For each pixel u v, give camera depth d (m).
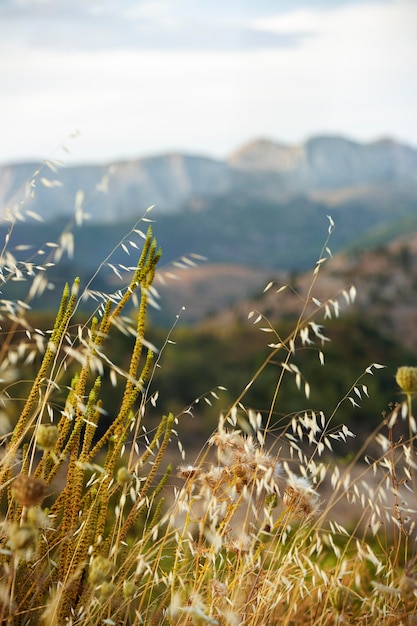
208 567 2.00
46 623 1.72
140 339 1.94
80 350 1.99
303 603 2.40
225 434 2.02
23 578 1.86
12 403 3.60
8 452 1.87
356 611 2.34
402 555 2.50
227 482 2.05
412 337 53.44
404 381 1.86
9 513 1.91
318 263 2.09
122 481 1.83
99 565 1.70
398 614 2.11
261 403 13.97
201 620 1.74
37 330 1.89
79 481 1.93
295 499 2.04
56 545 1.96
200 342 19.16
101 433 8.42
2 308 1.74
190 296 135.00
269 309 43.56
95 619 1.91
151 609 2.10
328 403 13.87
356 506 3.94
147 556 2.03
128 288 1.92
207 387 14.11
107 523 2.72
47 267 1.75
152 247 1.92
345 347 20.58
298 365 16.03
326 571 2.39
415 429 1.87
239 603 2.09
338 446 5.77
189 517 2.01
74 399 1.96
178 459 6.14
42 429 1.67
